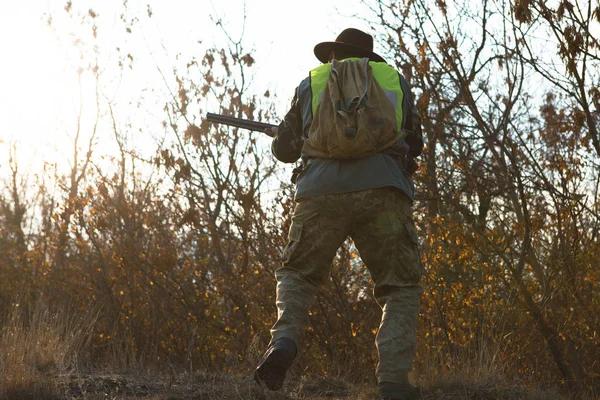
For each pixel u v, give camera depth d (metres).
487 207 14.49
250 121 6.08
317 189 5.00
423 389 6.58
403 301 5.02
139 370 7.57
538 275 12.44
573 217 11.90
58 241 16.88
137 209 16.03
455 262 11.83
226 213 15.66
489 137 13.25
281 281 5.11
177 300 15.35
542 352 11.84
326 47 5.68
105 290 15.66
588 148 11.90
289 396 5.73
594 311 11.56
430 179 13.99
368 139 4.88
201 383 6.30
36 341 7.36
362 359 12.54
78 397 5.57
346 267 13.39
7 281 16.70
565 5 10.30
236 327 14.56
